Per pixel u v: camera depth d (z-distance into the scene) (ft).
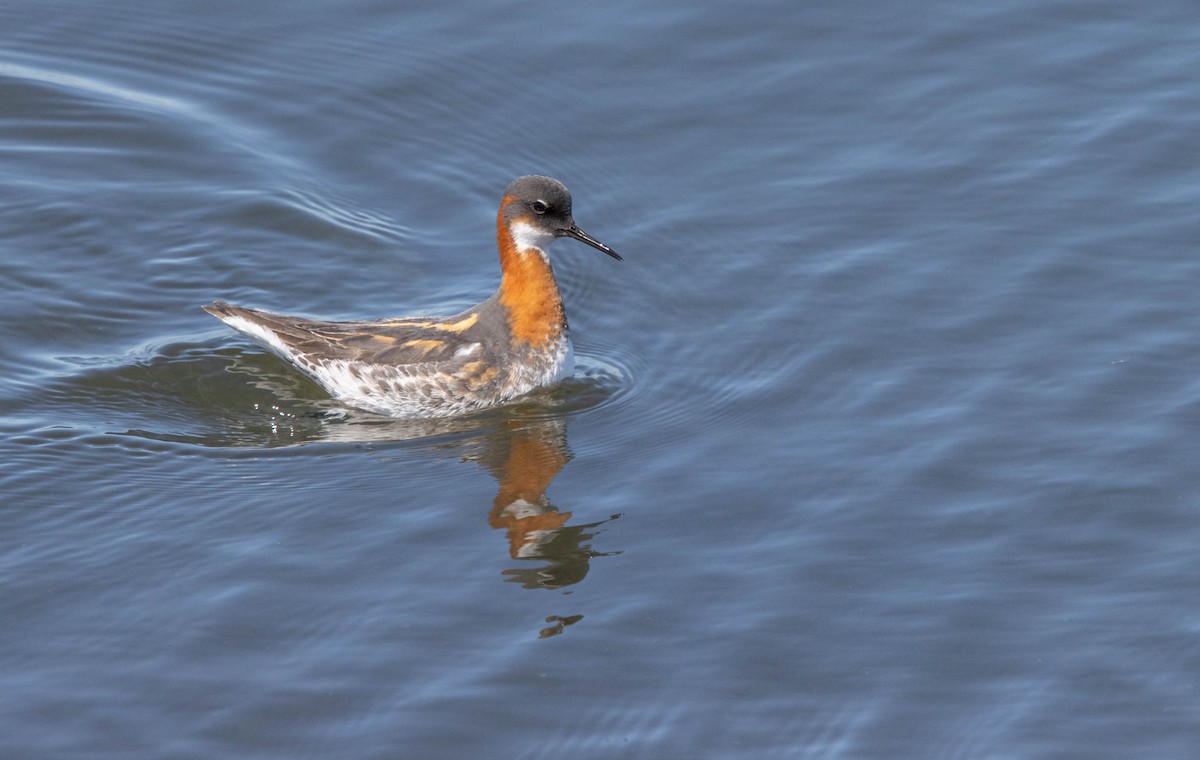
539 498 47.65
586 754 37.22
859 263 59.57
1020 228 60.59
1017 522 45.60
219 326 57.77
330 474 49.14
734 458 49.55
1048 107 67.00
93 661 40.22
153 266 60.75
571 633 41.29
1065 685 39.17
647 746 37.47
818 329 56.24
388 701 38.86
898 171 64.13
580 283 60.75
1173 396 51.29
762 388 53.47
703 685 39.40
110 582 43.34
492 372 53.16
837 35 71.82
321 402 53.98
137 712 38.50
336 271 61.16
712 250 61.11
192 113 69.36
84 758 37.09
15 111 68.80
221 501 47.44
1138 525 45.29
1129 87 67.82
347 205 64.85
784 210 62.80
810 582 43.21
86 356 55.42
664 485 48.26
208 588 43.09
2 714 38.32
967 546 44.62
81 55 72.64
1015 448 49.14
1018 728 37.81
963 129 66.08
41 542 45.03
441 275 61.16
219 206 64.18
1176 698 38.63
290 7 74.64
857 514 46.26
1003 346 54.54
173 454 50.06
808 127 66.90
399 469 49.47
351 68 71.46
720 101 68.54
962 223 61.16
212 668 40.01
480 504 47.32
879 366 54.03
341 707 38.65
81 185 64.95
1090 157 64.03
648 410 52.85
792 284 58.90
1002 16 72.74
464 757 37.14
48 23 74.02
